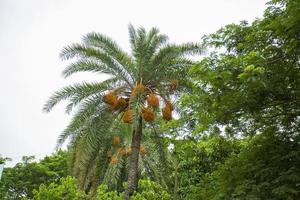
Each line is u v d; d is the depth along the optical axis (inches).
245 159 606.5
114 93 820.0
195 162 1000.2
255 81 491.8
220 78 543.5
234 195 548.1
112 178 989.2
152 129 908.0
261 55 514.6
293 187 517.3
